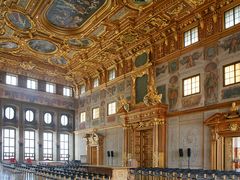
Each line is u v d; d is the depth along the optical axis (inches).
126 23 769.6
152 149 823.1
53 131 1205.1
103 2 665.0
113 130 1003.9
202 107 666.2
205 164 641.0
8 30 825.5
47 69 1165.7
